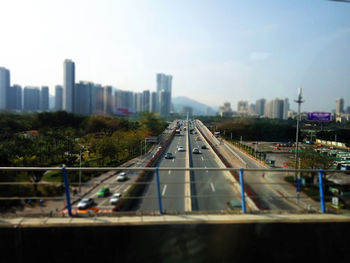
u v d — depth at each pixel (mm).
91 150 26078
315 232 4117
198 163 24141
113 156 24062
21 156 20828
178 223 4016
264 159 27016
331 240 4113
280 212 4410
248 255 4047
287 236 4082
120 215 4281
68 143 26688
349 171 4414
